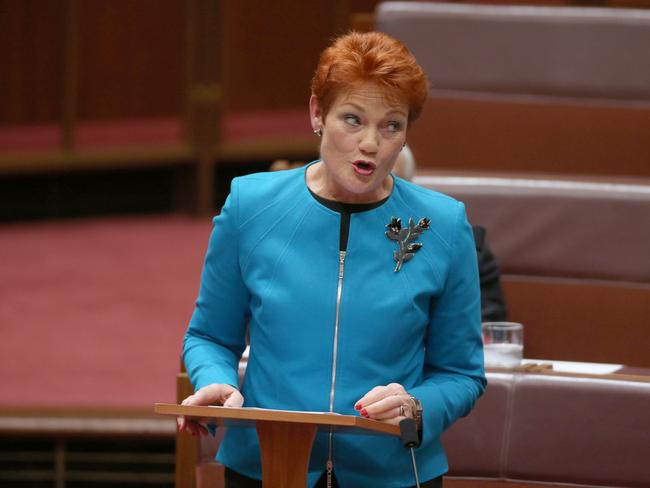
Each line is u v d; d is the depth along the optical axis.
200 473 8.13
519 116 11.59
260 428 5.21
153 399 13.37
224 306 5.55
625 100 11.53
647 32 11.44
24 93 22.62
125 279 19.33
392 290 5.26
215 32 23.80
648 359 10.27
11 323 16.59
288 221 5.37
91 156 23.05
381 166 5.14
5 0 22.38
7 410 12.52
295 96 24.61
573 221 10.34
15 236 22.20
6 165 22.41
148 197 24.20
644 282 10.29
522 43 11.54
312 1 24.30
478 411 8.08
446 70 11.62
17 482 12.52
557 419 8.00
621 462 7.93
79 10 22.80
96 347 15.54
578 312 10.37
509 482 8.09
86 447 12.49
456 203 5.49
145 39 23.42
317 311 5.25
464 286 5.42
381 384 5.25
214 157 24.00
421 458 5.41
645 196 10.25
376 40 5.17
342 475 5.34
